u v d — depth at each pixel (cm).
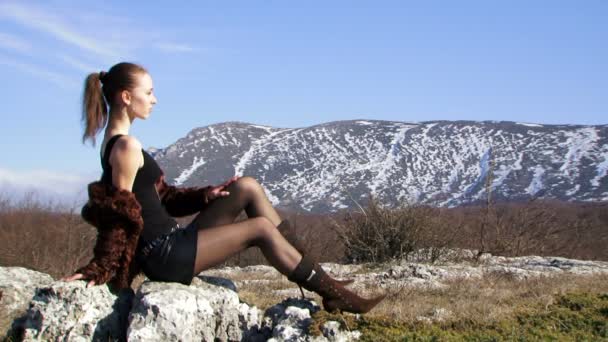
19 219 1672
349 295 506
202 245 487
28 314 482
